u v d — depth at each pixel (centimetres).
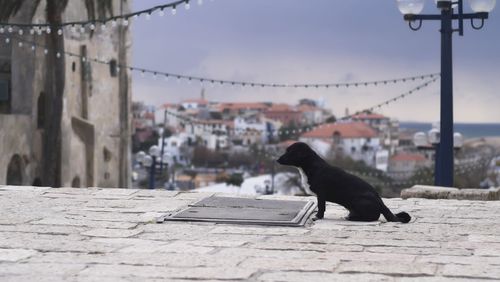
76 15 3366
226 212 1038
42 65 3127
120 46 3897
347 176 1011
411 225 978
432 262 739
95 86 3644
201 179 12362
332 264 722
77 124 3444
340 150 13412
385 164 13762
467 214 1096
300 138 16000
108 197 1205
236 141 17438
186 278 666
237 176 9425
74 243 821
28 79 3059
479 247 827
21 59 3053
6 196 1200
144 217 1006
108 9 3547
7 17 2805
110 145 3831
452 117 1928
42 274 677
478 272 695
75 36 3391
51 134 3134
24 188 1288
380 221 1003
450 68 1914
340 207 1141
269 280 661
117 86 3903
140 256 755
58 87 3130
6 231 890
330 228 941
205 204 1118
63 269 696
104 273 682
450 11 1892
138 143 9862
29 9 2955
